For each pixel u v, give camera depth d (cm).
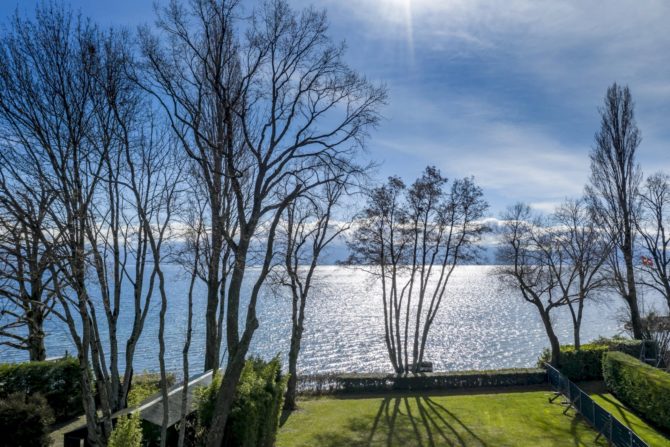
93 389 1970
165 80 1465
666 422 1891
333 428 2078
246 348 1436
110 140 1395
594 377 2808
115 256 1462
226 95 1573
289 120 1619
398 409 2367
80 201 1312
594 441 1823
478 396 2583
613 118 3259
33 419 1373
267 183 1590
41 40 1267
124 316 7356
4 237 1223
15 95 1235
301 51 1625
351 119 1759
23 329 5197
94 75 1330
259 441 1572
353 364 5000
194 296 10762
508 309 9912
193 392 1617
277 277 2548
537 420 2108
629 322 3544
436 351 5656
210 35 1598
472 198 3070
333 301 11531
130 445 1104
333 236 2747
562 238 3086
